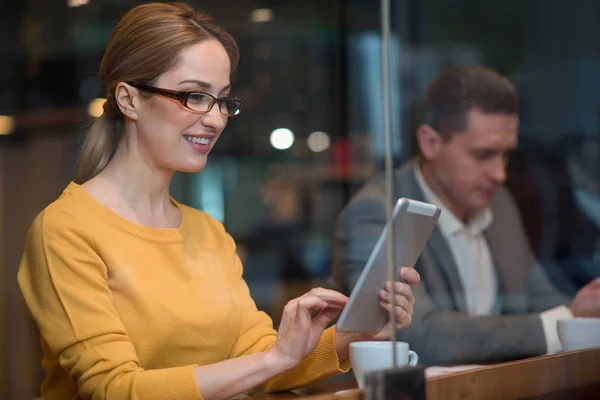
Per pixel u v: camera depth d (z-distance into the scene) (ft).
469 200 7.31
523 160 8.54
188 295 5.38
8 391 14.93
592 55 11.39
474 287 6.99
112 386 4.66
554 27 11.79
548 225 8.39
